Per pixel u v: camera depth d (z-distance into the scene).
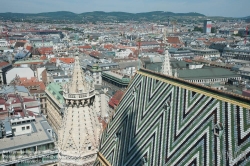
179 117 49.44
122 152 58.94
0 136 106.25
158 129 52.62
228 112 41.22
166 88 56.34
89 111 65.31
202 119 44.84
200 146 42.75
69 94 62.75
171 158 46.56
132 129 59.91
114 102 174.00
